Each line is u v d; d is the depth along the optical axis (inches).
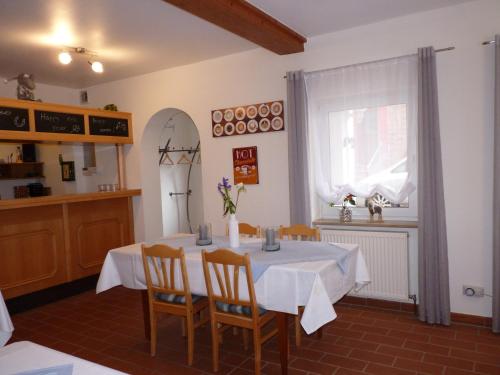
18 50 145.9
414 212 135.9
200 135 175.0
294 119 144.8
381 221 137.8
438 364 99.6
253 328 93.3
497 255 113.3
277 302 91.9
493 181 116.0
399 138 129.6
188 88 176.6
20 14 113.9
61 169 220.1
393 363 101.1
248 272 89.5
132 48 148.9
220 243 119.7
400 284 130.0
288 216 155.6
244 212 165.6
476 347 107.3
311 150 147.3
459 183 121.9
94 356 112.0
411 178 126.5
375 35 132.3
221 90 167.3
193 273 103.7
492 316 116.9
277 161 156.3
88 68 173.3
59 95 205.2
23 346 56.6
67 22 121.1
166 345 117.0
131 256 116.0
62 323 138.6
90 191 216.7
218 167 171.3
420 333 117.6
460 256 123.1
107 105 191.5
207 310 125.4
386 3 116.8
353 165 137.9
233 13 108.6
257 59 157.2
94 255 178.4
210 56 164.9
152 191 199.9
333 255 99.0
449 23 120.5
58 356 53.1
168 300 107.0
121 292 171.6
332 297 94.5
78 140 170.4
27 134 152.1
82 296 167.9
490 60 115.6
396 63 128.3
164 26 128.0
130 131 195.3
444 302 120.7
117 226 190.7
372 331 120.3
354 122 136.9
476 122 118.5
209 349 113.1
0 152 214.1
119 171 197.8
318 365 101.6
